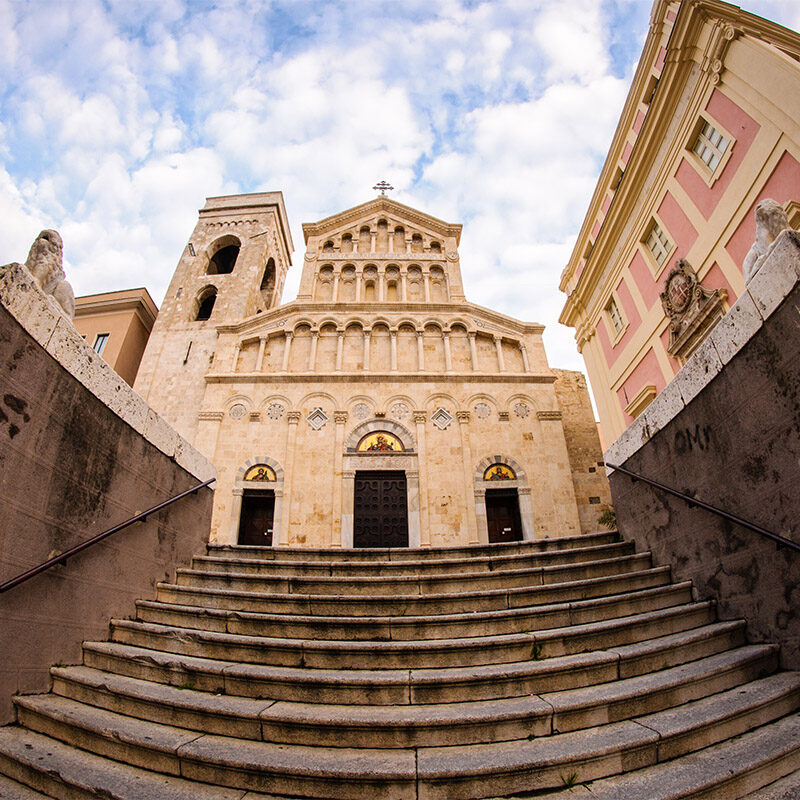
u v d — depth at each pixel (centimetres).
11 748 358
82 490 530
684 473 605
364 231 2725
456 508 1831
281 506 1800
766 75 1013
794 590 430
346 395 2045
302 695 405
